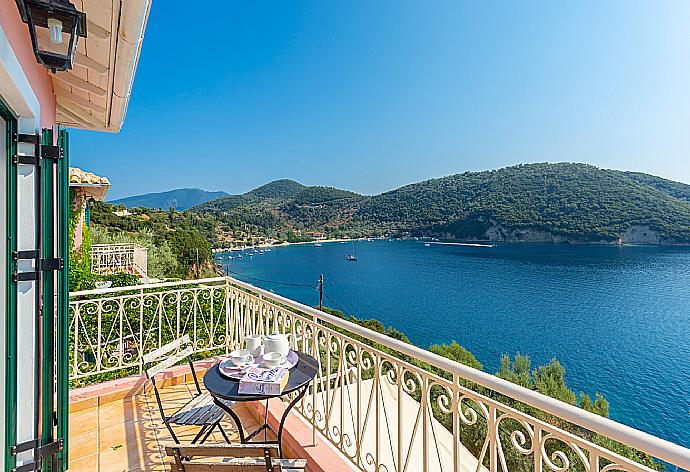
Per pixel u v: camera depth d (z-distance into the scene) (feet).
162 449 9.62
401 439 6.55
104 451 9.50
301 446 8.68
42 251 6.89
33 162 6.72
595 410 31.86
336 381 8.58
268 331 11.52
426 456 5.90
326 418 8.75
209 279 14.82
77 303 12.25
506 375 38.86
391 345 6.63
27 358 6.66
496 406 4.72
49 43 5.08
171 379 13.21
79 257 28.78
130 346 16.02
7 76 4.96
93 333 15.11
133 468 8.83
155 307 16.29
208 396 9.91
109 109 11.55
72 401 11.42
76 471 8.70
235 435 10.25
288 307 10.42
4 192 6.39
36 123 6.86
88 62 8.36
